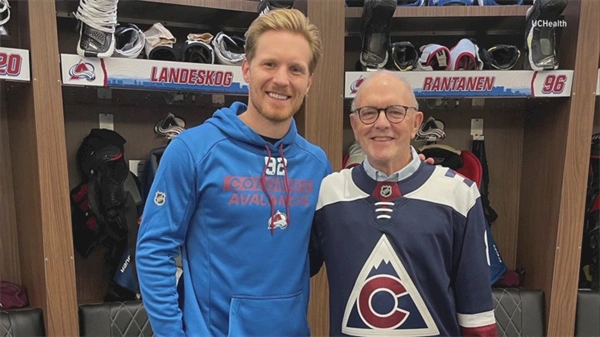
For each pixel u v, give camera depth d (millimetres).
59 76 1615
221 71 1810
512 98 1998
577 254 1959
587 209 2133
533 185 2221
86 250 1960
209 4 1877
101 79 1657
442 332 1058
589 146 1904
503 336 2004
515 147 2363
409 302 1032
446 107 2311
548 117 2072
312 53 1078
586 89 1871
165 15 2016
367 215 1075
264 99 1041
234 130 1093
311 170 1183
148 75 1714
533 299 2037
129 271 1906
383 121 1025
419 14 1936
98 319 1811
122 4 1854
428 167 1113
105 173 1900
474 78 1868
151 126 2186
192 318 1057
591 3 1819
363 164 1140
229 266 1067
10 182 1958
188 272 1093
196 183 1060
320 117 1856
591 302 1994
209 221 1070
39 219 1658
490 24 2111
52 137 1623
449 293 1070
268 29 1031
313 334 1916
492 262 2154
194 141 1066
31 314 1691
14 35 1769
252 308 1064
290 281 1109
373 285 1039
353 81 1863
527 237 2271
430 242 1037
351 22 2029
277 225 1094
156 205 1042
